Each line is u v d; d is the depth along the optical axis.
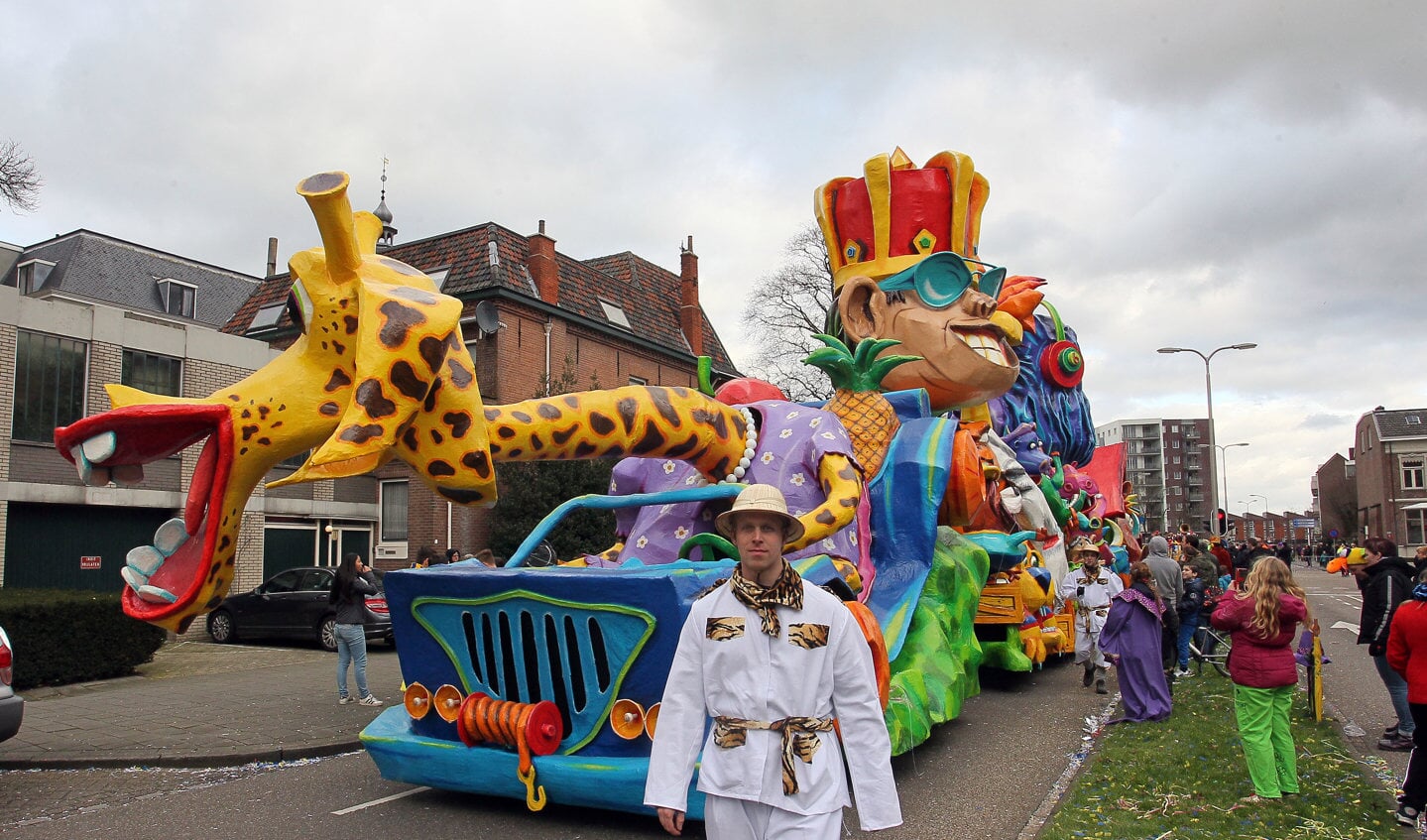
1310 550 64.75
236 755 7.29
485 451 5.07
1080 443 15.20
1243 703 5.52
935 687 6.39
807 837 2.75
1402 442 57.34
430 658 5.54
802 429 6.63
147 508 15.70
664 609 4.75
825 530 5.93
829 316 9.83
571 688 5.11
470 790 5.36
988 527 9.16
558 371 22.97
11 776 6.93
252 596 15.34
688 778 2.91
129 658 11.62
